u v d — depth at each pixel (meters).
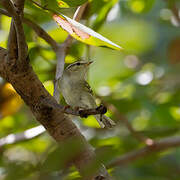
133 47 18.33
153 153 11.26
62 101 9.16
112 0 9.99
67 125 6.02
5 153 10.43
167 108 12.48
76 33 6.11
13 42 5.68
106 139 11.38
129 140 11.56
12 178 4.51
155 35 18.70
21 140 9.77
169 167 12.47
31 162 5.08
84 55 10.42
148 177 11.73
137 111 13.28
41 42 10.19
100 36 5.78
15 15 5.04
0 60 5.91
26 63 5.79
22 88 5.96
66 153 4.54
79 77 9.53
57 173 5.34
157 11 17.84
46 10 6.35
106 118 8.20
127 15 15.96
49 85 8.16
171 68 14.84
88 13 10.02
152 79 13.43
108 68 16.86
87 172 5.23
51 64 10.35
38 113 6.02
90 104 9.09
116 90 13.12
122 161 10.02
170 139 10.70
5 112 10.86
